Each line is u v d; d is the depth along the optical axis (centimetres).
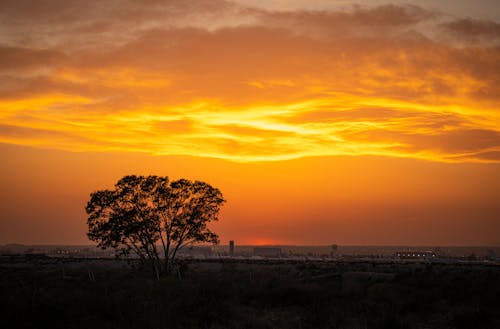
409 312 2244
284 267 8181
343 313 2039
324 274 5491
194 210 5334
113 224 5112
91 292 2572
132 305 1948
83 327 1697
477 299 2670
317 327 1847
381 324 1816
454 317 2059
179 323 1773
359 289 2848
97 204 5247
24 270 7456
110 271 6034
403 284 3597
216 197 5438
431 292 2812
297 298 2528
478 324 1947
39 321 1730
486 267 9344
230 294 2581
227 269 6562
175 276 4794
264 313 2220
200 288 2598
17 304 1850
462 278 4372
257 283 3209
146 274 5322
